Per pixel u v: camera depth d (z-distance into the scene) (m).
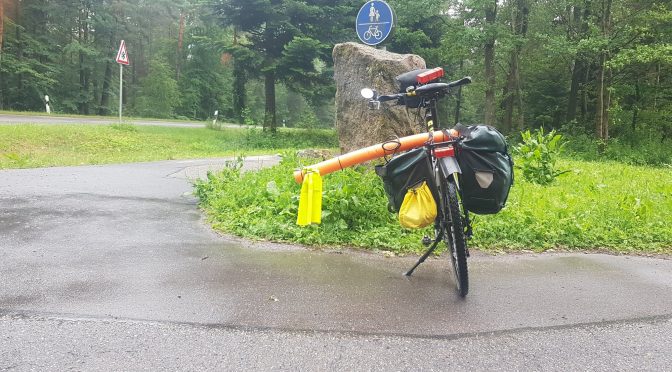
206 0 24.23
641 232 5.45
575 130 23.61
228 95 62.66
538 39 24.38
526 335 2.99
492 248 4.94
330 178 6.18
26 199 6.21
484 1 22.09
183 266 4.04
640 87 23.78
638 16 20.33
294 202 5.43
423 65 7.80
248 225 5.18
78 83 47.62
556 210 6.15
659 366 2.67
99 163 10.83
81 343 2.73
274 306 3.30
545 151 8.95
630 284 3.96
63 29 45.91
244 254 4.42
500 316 3.25
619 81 23.27
